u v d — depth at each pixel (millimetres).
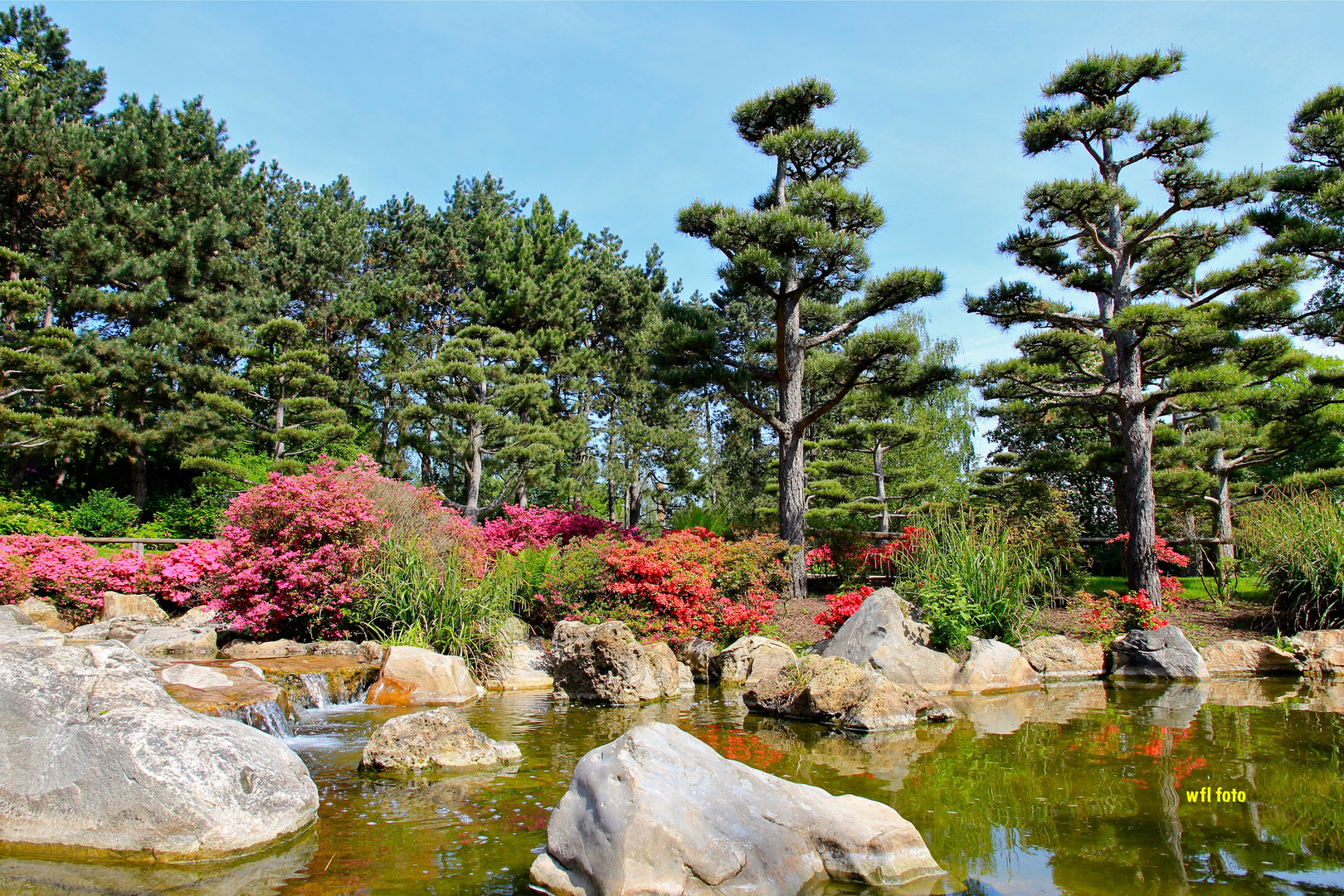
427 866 4504
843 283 19047
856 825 4547
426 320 37531
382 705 9328
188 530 26594
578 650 10258
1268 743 7273
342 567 12172
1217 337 14570
